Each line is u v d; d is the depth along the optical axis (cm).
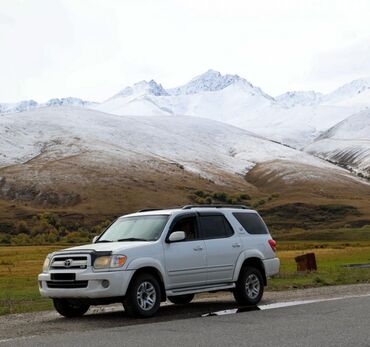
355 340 962
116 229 1502
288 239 15912
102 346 962
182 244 1445
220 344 953
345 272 2875
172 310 1484
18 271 4731
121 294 1309
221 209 1588
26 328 1226
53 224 18712
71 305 1417
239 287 1548
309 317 1248
